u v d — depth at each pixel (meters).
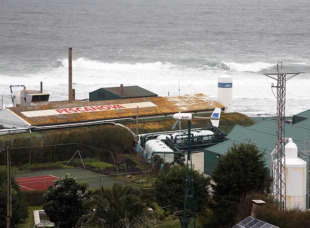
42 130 90.00
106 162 85.38
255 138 79.12
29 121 91.25
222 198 62.66
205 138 91.75
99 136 88.56
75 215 61.22
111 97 110.38
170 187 61.94
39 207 68.81
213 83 171.25
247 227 51.44
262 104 139.88
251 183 62.72
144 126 96.00
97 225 55.12
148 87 165.38
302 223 54.12
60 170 82.12
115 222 54.53
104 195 55.66
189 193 61.72
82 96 150.50
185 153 88.12
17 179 77.50
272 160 64.06
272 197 59.22
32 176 79.12
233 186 62.53
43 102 102.12
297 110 133.00
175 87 165.00
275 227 50.59
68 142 87.12
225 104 108.25
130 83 171.25
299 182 61.12
